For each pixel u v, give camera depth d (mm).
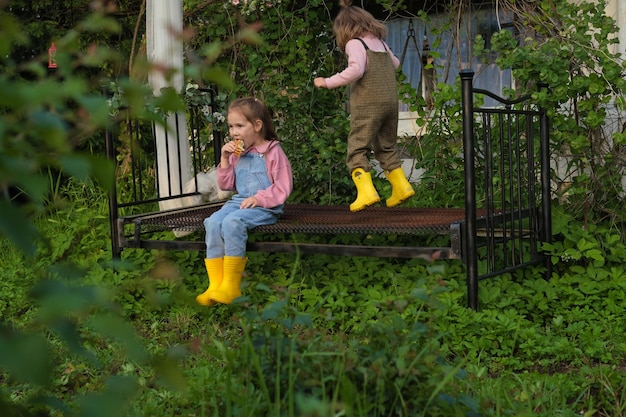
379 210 5848
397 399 2525
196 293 5422
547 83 5457
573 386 3461
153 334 4715
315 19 7297
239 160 5375
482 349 4121
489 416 2744
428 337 2793
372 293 4805
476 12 7305
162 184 6340
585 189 5719
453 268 5336
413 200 6578
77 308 1280
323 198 6938
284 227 5035
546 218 5504
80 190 7875
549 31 5945
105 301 1342
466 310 4426
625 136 5383
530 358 4074
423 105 6676
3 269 6023
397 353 2664
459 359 4062
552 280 5027
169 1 5984
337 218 5367
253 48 7402
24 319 5051
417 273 5223
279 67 7348
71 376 3857
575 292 4738
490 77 7352
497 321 4262
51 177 7492
